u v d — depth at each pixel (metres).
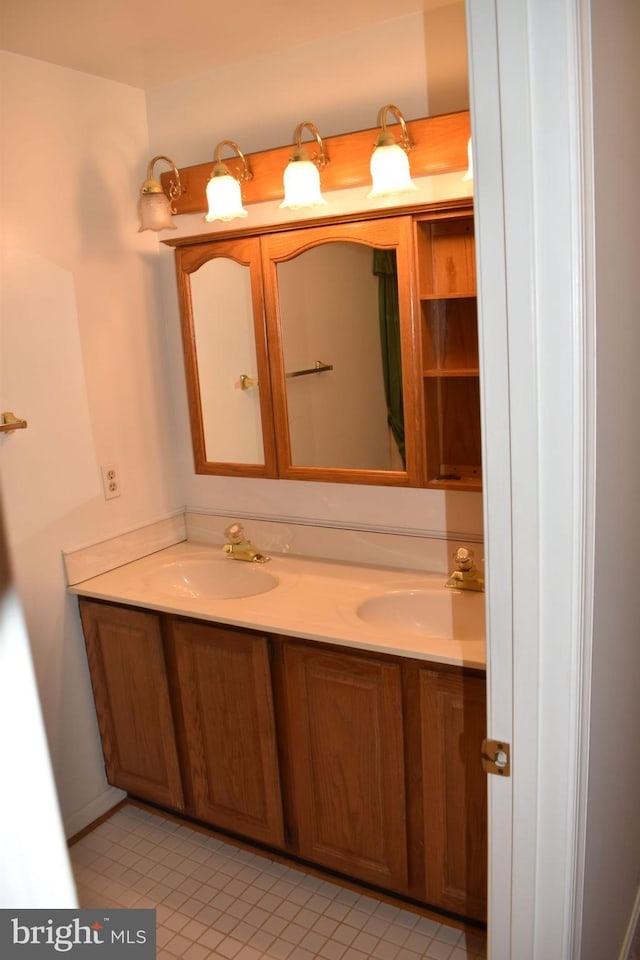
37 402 2.21
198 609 2.11
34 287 2.17
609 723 1.30
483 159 0.90
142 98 2.48
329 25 2.06
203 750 2.25
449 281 2.10
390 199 2.12
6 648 0.80
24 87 2.11
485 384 0.96
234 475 2.56
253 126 2.32
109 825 2.47
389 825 1.95
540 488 0.96
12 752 0.79
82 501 2.37
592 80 0.91
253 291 2.35
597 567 1.09
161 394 2.62
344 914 2.04
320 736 2.00
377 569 2.34
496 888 1.15
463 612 2.01
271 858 2.28
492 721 1.09
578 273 0.88
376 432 2.25
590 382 0.94
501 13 0.84
